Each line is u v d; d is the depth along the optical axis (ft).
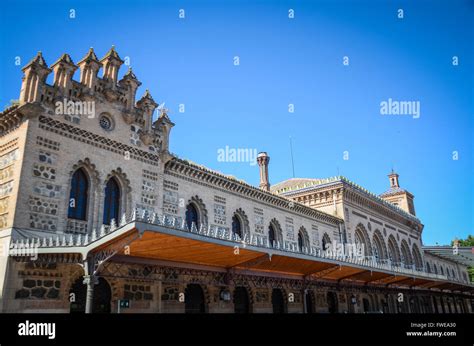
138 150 83.35
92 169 74.38
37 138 66.74
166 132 90.38
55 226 66.08
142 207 80.79
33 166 65.16
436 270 245.65
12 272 58.65
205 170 99.50
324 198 159.02
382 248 178.19
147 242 57.41
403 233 206.28
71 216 70.18
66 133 71.10
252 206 115.24
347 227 153.48
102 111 78.23
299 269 90.17
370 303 150.41
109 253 53.78
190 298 86.63
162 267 70.59
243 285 98.12
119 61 82.89
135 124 84.23
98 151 75.61
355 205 164.35
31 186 64.23
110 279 70.85
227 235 103.04
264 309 102.78
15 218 61.11
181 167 93.76
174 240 57.36
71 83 73.72
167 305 78.84
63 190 68.49
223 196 105.91
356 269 98.99
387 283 134.21
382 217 186.09
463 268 294.46
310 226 137.28
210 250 65.21
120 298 70.49
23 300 58.70
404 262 201.67
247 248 66.95
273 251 72.64
